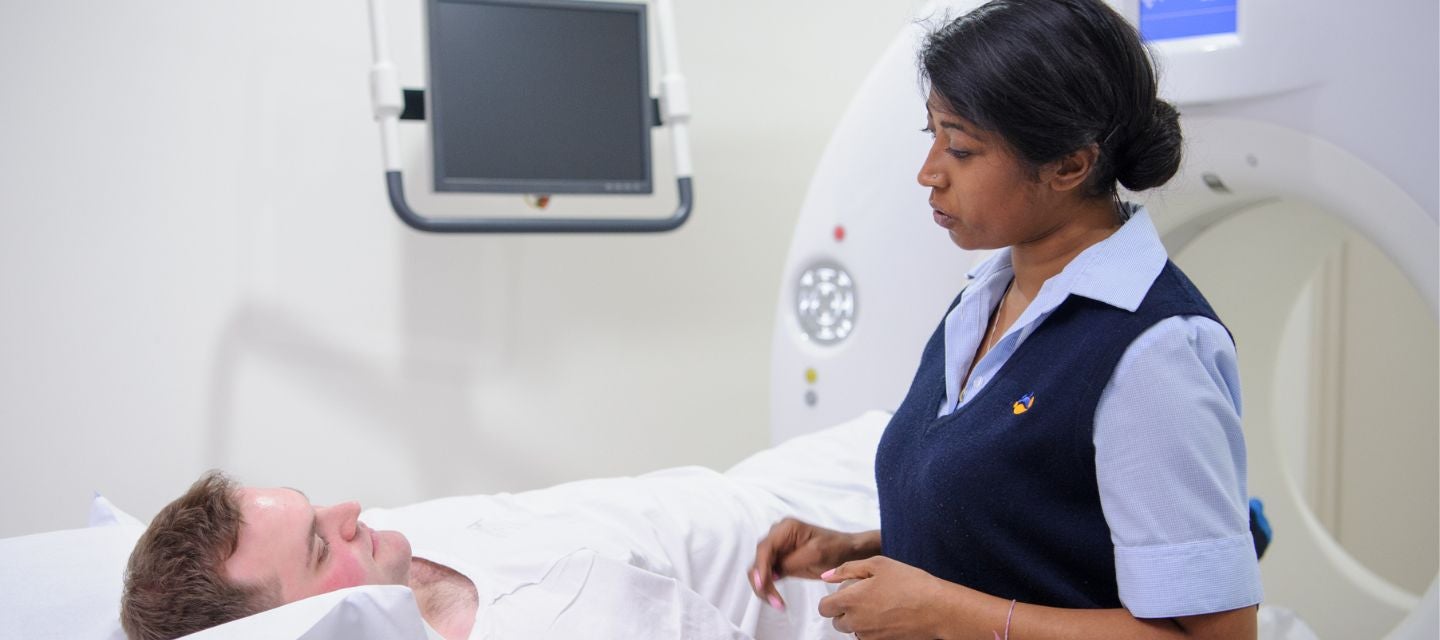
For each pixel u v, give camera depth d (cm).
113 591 135
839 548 116
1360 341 263
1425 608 156
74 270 210
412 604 109
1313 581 214
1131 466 83
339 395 233
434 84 200
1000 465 89
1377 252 260
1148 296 85
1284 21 157
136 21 212
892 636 93
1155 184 90
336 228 230
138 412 216
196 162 218
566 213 252
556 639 130
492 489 251
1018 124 83
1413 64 149
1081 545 89
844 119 218
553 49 210
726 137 270
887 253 210
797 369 222
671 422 270
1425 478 261
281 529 121
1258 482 215
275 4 222
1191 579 81
